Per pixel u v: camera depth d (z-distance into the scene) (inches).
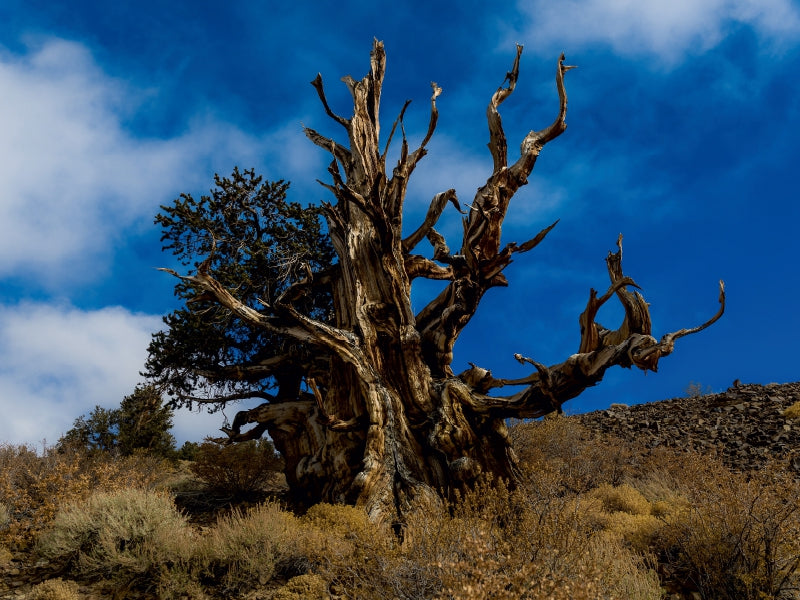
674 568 301.9
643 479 576.1
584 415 906.1
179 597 293.1
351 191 495.5
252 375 637.3
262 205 703.7
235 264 655.8
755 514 285.0
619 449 644.1
